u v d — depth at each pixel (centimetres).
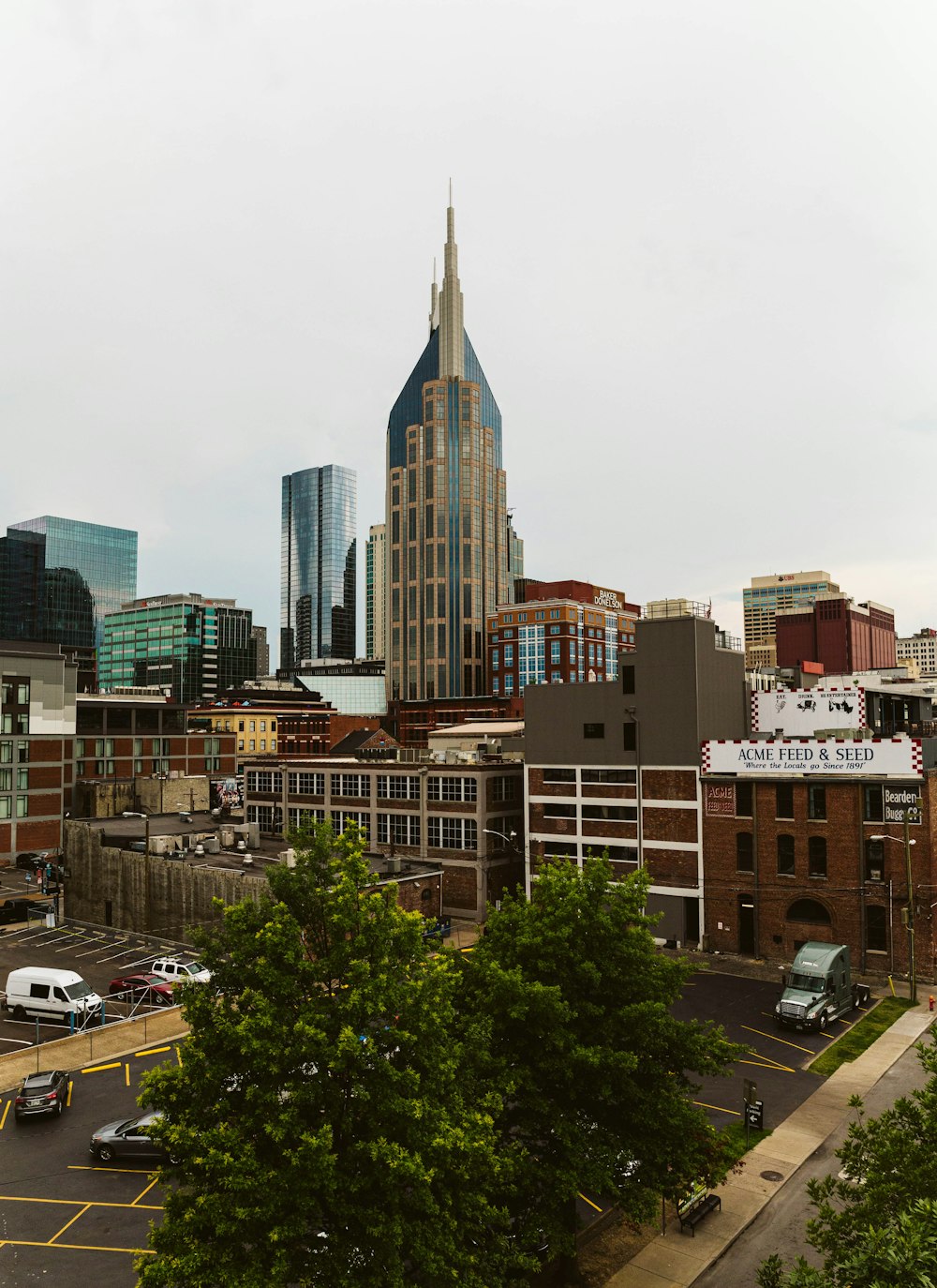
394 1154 1526
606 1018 2217
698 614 6212
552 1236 2036
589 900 2350
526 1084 2089
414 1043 1791
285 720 19488
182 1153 1636
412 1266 1717
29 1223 2509
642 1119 2127
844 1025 4356
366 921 1845
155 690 18175
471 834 6731
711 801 5759
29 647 9919
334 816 7600
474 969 2308
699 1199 2595
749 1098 3116
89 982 5072
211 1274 1457
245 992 1731
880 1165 1585
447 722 19050
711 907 5722
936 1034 1791
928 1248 1068
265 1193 1484
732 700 6359
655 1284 2275
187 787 9606
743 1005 4653
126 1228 2483
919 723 7681
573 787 6381
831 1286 1161
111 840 6550
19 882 8356
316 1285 1530
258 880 5234
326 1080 1652
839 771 5316
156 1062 3797
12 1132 3112
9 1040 4138
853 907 5212
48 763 9800
